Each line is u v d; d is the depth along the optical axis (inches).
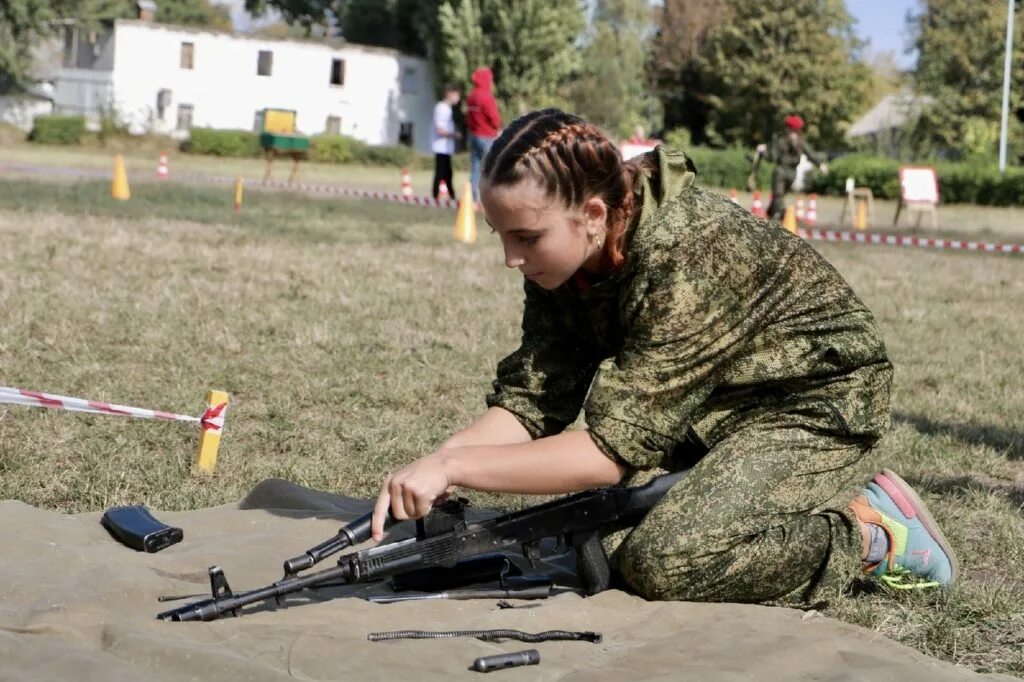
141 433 212.4
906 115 2170.3
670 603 138.2
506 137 122.4
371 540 156.3
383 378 268.8
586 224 124.0
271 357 281.0
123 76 1887.3
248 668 110.7
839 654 125.3
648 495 140.6
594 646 126.3
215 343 290.0
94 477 187.0
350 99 2049.7
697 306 128.8
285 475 195.6
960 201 1450.5
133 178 942.4
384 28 2262.6
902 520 149.8
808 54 2202.3
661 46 2477.9
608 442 129.5
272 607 130.6
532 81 1995.6
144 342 286.7
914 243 693.9
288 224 606.2
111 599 128.9
